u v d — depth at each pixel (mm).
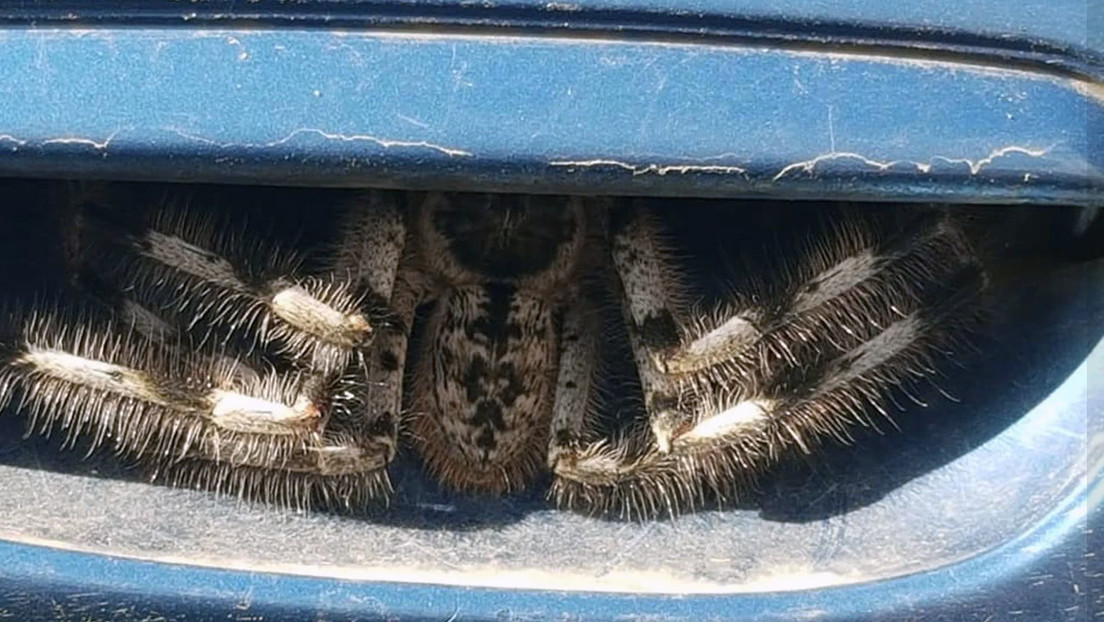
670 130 215
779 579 236
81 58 217
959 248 251
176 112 215
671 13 216
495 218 281
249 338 262
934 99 217
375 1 216
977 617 229
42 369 256
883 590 229
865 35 218
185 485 254
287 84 215
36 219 259
